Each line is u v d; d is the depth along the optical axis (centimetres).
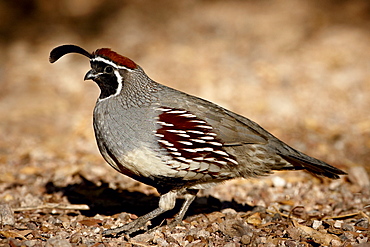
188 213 1059
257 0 3481
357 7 3161
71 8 3516
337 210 1071
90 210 1083
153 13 3391
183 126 918
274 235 921
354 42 2616
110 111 939
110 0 3597
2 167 1391
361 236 905
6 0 3438
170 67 2323
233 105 1889
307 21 3050
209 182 959
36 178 1302
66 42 2888
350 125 1738
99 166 1384
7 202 1114
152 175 927
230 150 946
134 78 945
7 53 2730
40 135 1711
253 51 2533
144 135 912
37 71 2417
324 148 1527
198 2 3531
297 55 2456
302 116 1817
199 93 1988
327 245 874
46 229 936
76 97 2112
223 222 932
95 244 858
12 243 834
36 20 3331
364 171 1247
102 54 941
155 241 890
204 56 2473
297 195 1173
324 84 2089
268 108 1872
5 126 1798
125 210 1086
